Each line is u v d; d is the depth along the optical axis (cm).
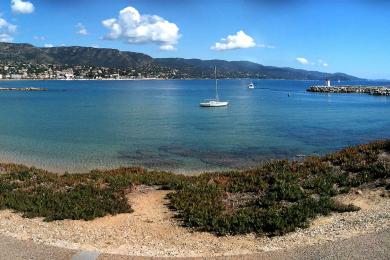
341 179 2045
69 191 2056
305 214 1602
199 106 10475
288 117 7756
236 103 11744
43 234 1489
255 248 1325
